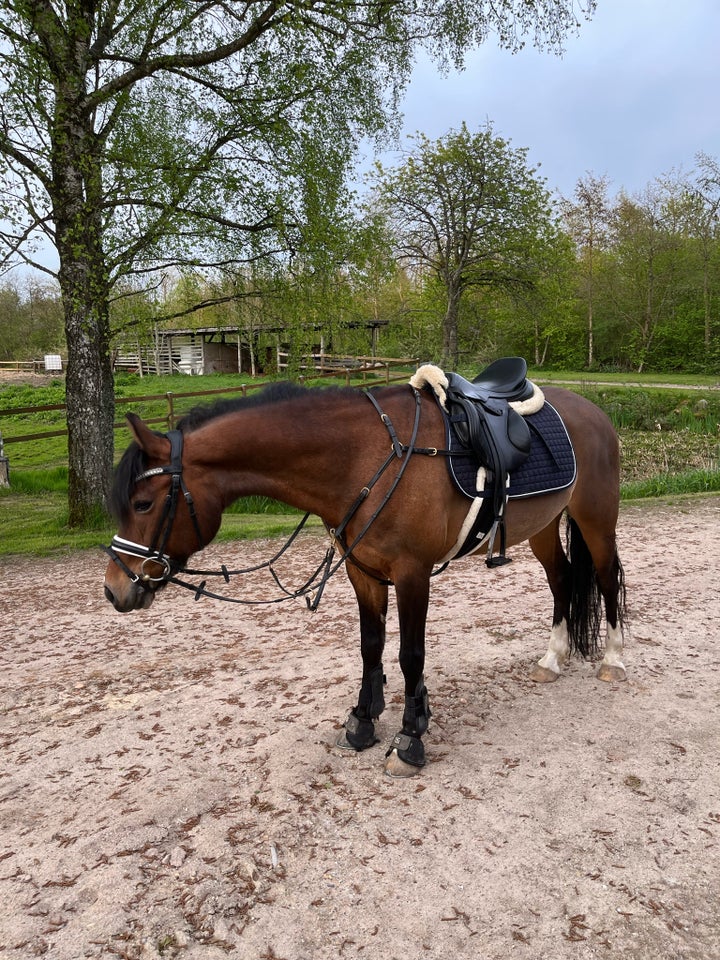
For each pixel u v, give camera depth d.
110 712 3.79
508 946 2.05
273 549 7.80
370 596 3.08
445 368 27.44
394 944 2.08
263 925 2.17
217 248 8.93
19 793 3.04
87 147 7.66
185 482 2.56
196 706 3.78
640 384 24.00
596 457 3.61
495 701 3.61
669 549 6.93
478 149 26.56
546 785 2.84
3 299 43.38
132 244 8.30
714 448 15.06
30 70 6.71
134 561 2.56
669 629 4.66
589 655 4.13
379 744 3.22
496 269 28.66
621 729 3.27
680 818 2.60
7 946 2.13
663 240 32.66
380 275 9.98
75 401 9.12
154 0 7.57
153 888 2.35
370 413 2.84
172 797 2.89
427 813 2.69
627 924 2.12
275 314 9.87
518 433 3.10
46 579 7.24
